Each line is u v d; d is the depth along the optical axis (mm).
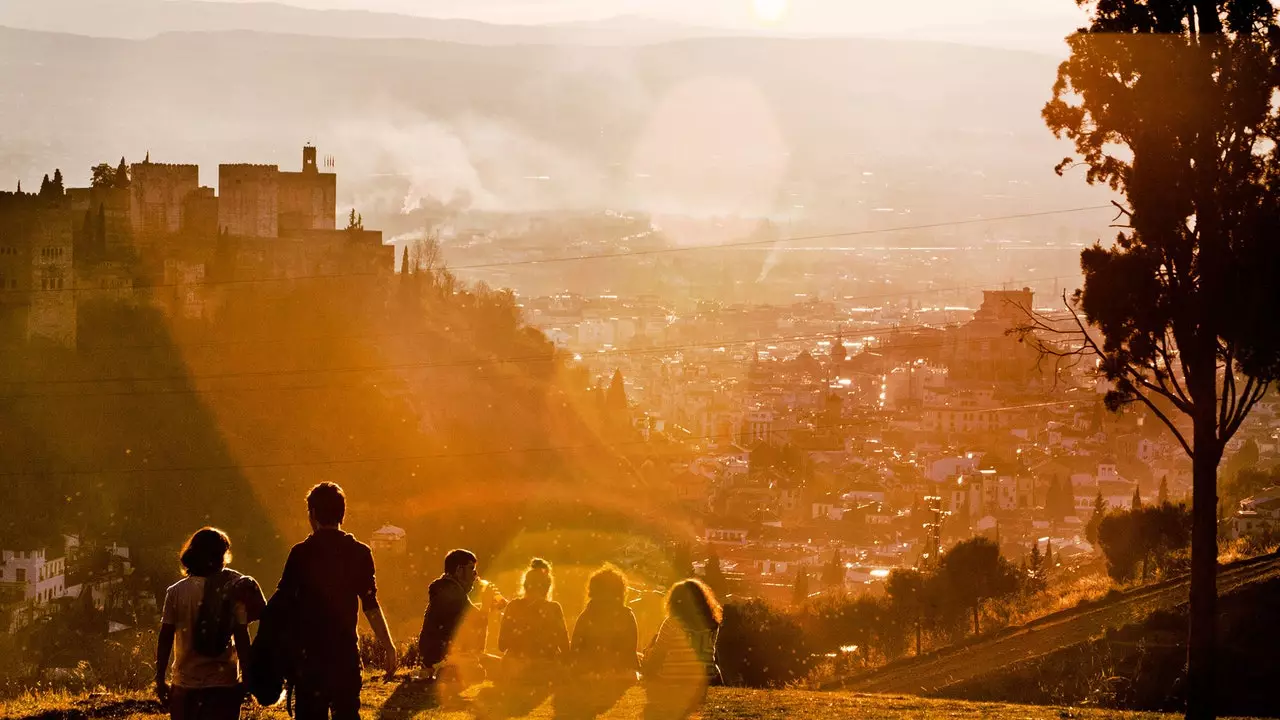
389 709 34625
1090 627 69750
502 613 41688
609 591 37938
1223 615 61312
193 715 26750
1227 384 42281
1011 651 68125
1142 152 42094
